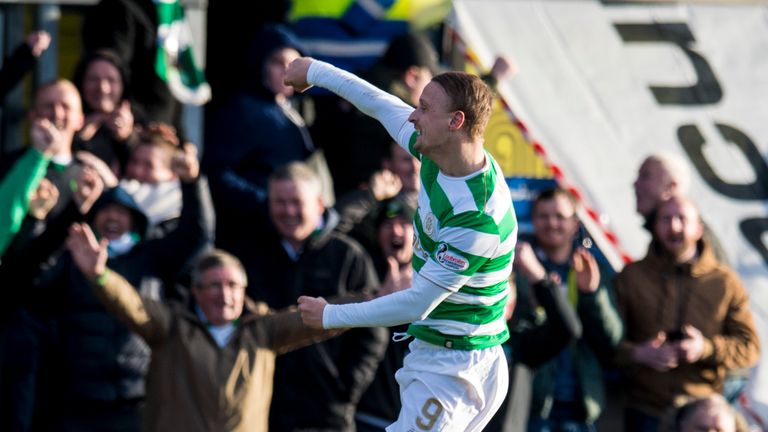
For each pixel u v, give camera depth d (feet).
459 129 61.67
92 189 93.04
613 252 116.98
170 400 90.12
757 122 120.88
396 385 99.55
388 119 66.44
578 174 118.21
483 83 62.39
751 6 123.03
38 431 95.25
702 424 93.61
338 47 114.42
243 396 90.33
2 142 124.57
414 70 110.63
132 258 97.04
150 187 102.42
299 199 97.66
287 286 98.17
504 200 63.05
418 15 115.85
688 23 122.11
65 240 93.50
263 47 106.73
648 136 119.85
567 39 120.67
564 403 101.86
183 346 90.53
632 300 106.93
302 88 69.05
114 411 95.71
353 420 98.78
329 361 96.68
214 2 119.03
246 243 100.07
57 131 100.17
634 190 113.60
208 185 104.01
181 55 119.24
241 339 91.40
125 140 107.34
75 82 107.96
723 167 120.06
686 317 105.81
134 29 115.14
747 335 106.32
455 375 65.10
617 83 120.67
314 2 115.14
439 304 64.64
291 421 96.32
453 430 65.31
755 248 118.62
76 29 128.47
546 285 97.14
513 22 120.67
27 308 95.25
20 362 94.79
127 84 109.19
